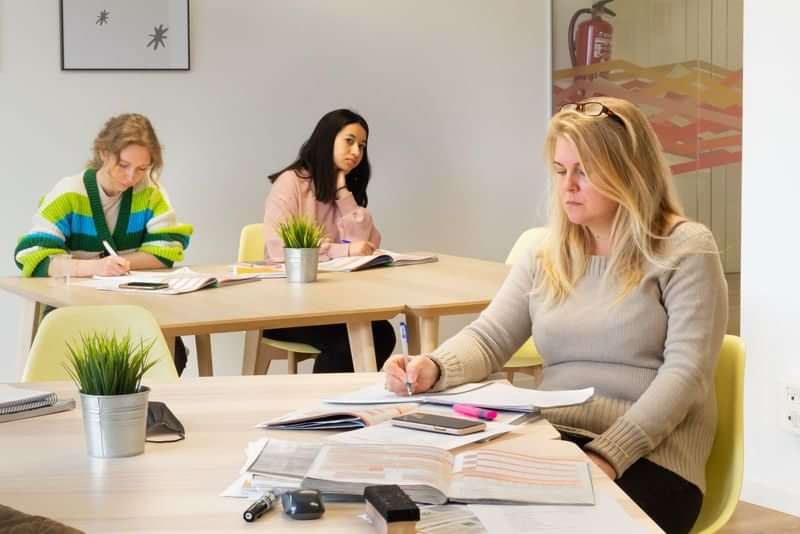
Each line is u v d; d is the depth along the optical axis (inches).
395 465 48.5
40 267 126.2
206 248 175.0
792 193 121.6
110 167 133.7
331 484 45.6
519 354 134.0
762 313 126.1
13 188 163.6
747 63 125.6
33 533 39.5
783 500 125.6
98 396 52.8
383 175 185.6
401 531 40.8
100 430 53.1
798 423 122.2
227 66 173.2
